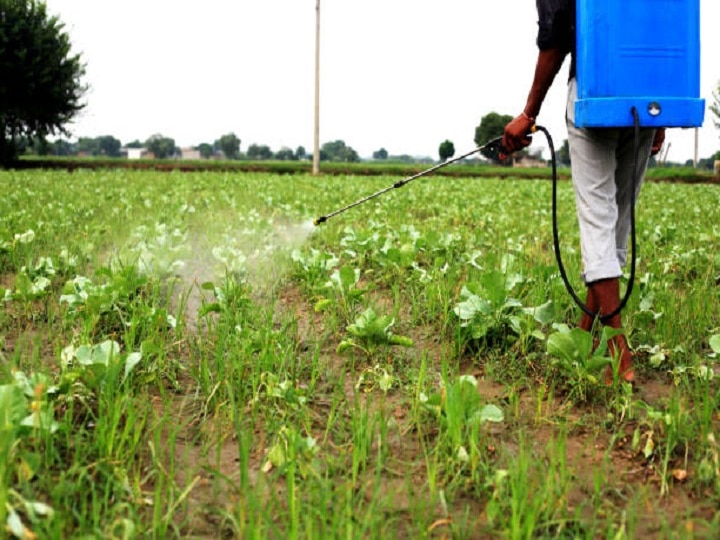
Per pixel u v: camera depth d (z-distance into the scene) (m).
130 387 2.63
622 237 3.27
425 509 1.91
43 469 1.99
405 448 2.28
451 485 2.00
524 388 2.87
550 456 2.10
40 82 38.12
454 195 14.80
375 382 2.86
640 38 2.67
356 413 2.43
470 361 3.21
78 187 14.33
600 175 2.91
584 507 1.93
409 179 3.65
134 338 3.16
